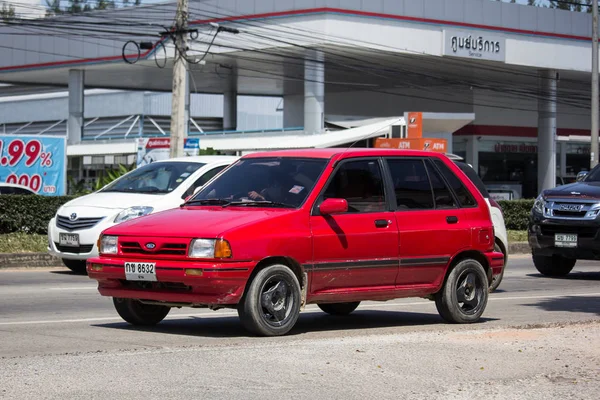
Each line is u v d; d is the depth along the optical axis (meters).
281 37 53.84
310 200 9.53
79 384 6.80
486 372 7.53
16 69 66.69
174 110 29.02
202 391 6.67
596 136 36.62
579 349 8.62
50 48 64.62
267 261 9.20
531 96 71.50
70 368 7.35
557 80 66.56
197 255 8.88
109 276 9.41
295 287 9.35
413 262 10.21
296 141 48.94
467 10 57.31
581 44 64.12
